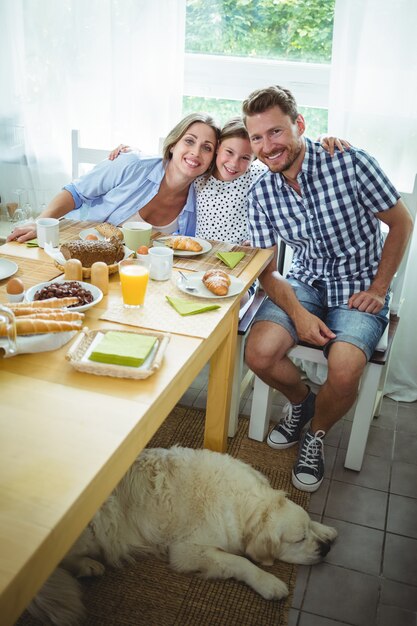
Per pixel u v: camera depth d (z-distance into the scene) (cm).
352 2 217
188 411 221
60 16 252
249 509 152
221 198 221
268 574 147
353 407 232
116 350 113
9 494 80
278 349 186
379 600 148
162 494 151
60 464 86
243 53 259
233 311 157
